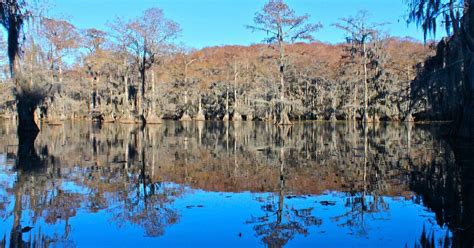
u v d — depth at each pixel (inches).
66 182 298.8
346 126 1178.0
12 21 724.7
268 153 490.3
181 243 171.9
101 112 1649.9
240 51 2134.6
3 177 317.7
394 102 1497.3
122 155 469.4
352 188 279.0
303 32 1237.7
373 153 482.6
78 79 1721.2
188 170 358.0
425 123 1316.4
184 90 1879.9
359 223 197.9
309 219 206.4
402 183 293.4
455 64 605.0
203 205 234.1
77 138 715.4
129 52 1421.0
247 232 186.2
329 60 1902.1
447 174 327.6
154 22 1405.0
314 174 335.6
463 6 571.5
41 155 462.6
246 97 1851.6
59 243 170.6
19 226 193.3
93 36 1711.4
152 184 294.5
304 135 805.2
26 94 815.7
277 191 271.7
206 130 1002.7
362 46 1485.0
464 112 642.2
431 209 222.2
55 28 1213.7
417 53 1557.6
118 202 240.5
